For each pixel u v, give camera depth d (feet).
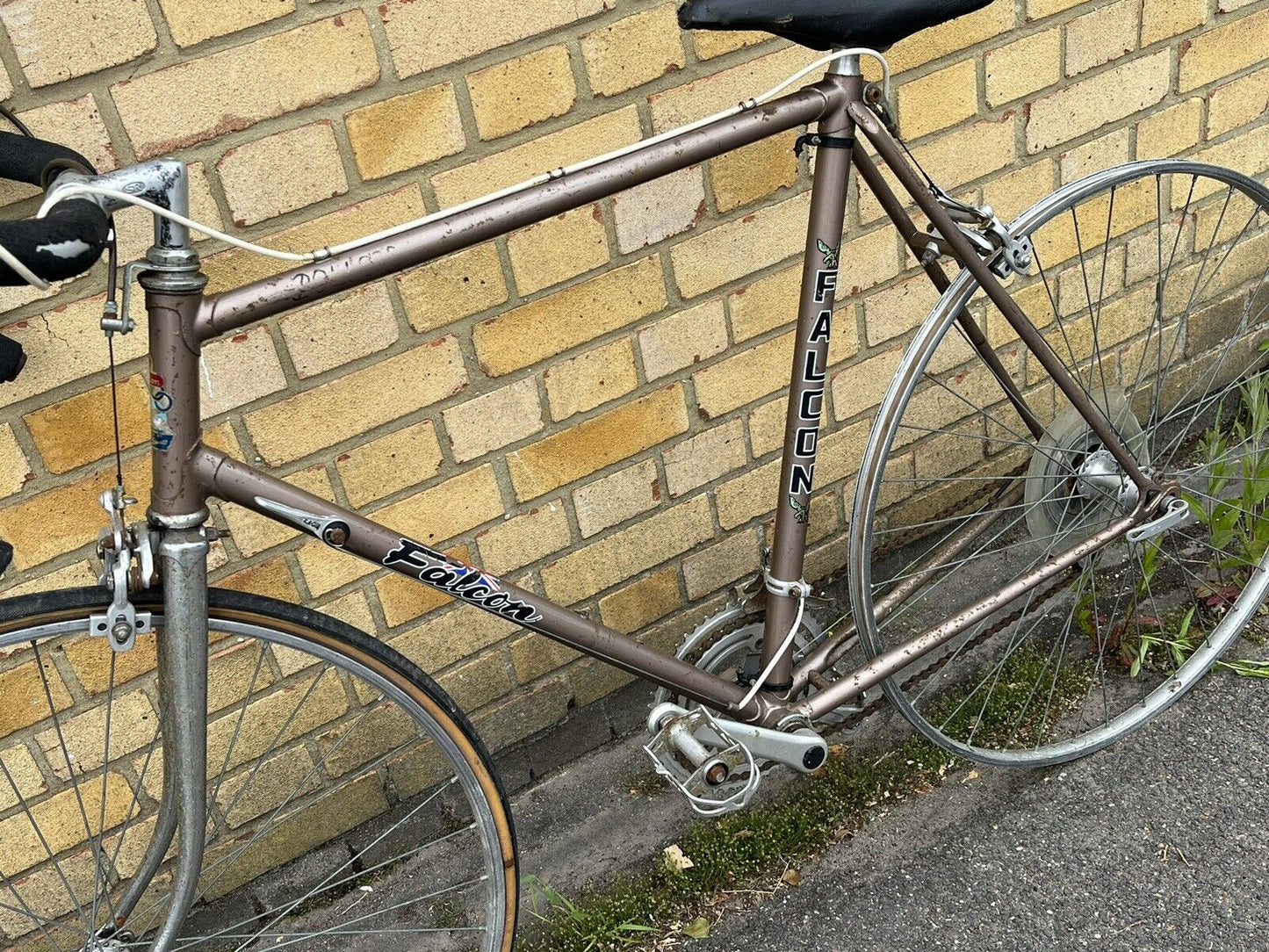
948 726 6.08
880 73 5.45
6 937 5.19
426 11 4.41
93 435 4.51
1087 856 5.30
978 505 6.66
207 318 3.41
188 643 3.56
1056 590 6.07
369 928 5.60
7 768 4.85
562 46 4.73
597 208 5.06
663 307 5.44
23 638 3.53
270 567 5.05
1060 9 5.82
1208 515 6.49
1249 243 7.33
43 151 3.37
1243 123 6.84
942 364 6.45
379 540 3.95
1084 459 5.76
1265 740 5.73
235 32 4.13
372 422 4.99
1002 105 5.92
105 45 3.96
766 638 4.94
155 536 3.53
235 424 4.72
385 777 5.86
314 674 5.41
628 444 5.66
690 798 4.75
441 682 5.71
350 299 4.71
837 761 5.97
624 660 4.67
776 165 5.42
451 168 4.72
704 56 5.06
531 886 5.59
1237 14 6.44
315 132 4.40
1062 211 4.89
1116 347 7.11
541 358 5.24
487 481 5.38
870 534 4.86
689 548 6.12
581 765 6.27
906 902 5.24
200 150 4.24
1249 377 7.39
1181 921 4.93
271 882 5.74
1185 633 6.20
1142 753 5.80
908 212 5.92
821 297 4.53
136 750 5.14
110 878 4.98
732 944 5.19
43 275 2.73
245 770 5.44
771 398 5.98
